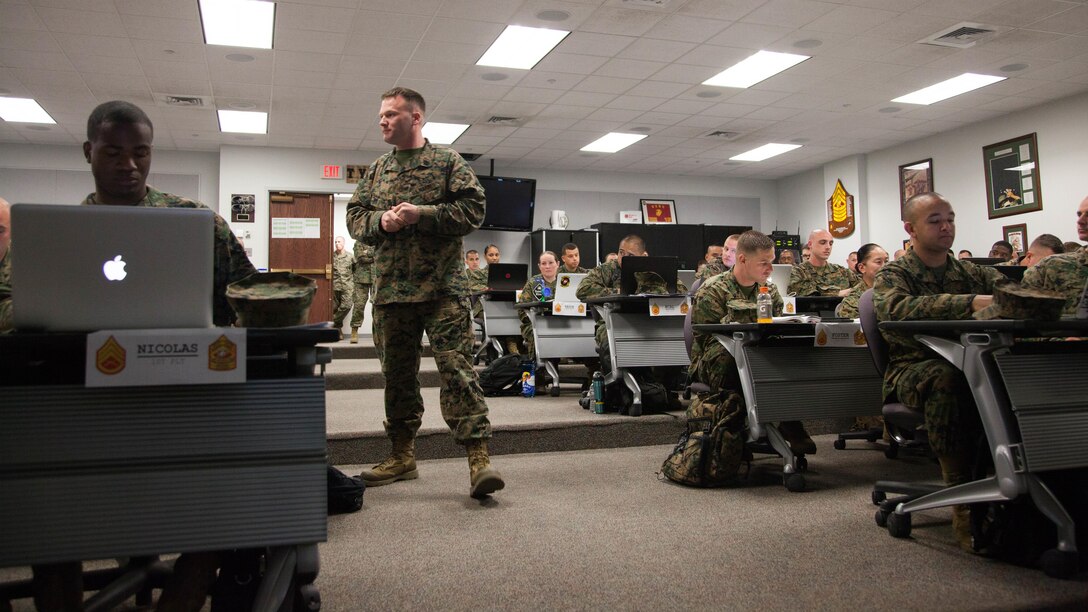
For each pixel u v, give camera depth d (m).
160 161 10.30
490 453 3.61
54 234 1.18
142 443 1.17
